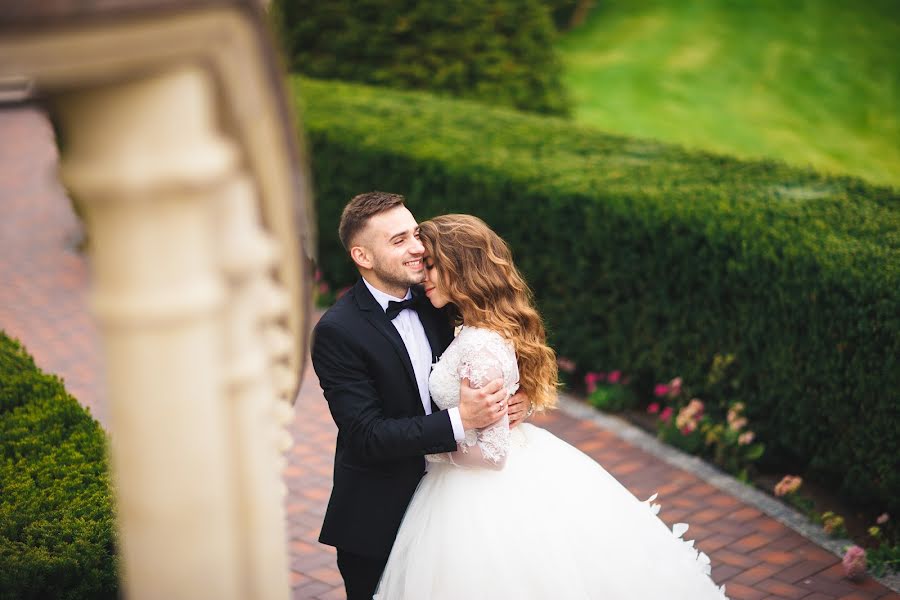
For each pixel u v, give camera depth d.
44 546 2.90
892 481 4.19
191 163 1.15
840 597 3.85
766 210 5.04
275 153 1.35
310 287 1.63
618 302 5.67
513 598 2.84
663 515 4.57
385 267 3.00
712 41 13.69
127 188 1.13
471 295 2.97
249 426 1.39
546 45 10.02
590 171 6.13
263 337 1.50
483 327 2.96
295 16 9.88
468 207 6.51
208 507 1.30
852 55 12.73
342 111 8.09
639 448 5.29
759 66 12.80
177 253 1.20
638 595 2.98
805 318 4.51
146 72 1.11
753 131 11.18
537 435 3.25
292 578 4.08
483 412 2.83
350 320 3.02
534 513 2.95
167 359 1.23
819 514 4.48
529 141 7.09
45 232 9.47
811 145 10.80
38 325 7.30
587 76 13.15
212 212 1.26
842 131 11.13
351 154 7.38
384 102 8.45
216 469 1.30
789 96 12.01
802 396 4.59
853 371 4.30
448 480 3.01
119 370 1.24
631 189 5.59
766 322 4.75
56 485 3.33
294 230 1.45
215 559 1.33
